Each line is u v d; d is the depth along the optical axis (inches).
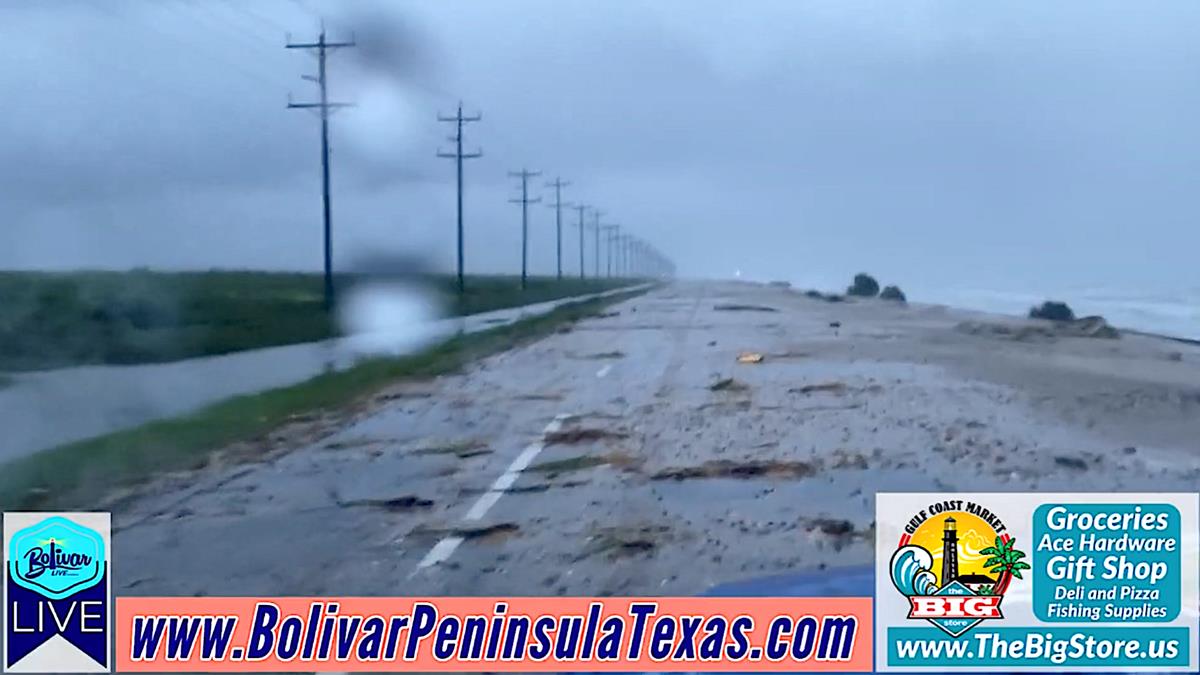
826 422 727.1
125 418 988.6
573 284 6200.8
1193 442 631.2
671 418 770.2
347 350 1752.0
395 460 653.9
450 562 413.4
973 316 2268.7
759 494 509.4
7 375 1414.9
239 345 1863.9
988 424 706.8
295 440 756.0
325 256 2487.7
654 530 446.0
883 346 1396.4
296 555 433.7
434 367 1296.8
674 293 4726.9
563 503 508.7
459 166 3499.0
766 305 2987.2
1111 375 1025.5
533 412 841.5
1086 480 510.0
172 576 406.0
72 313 2288.4
